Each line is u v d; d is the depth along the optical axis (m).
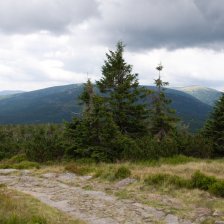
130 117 35.72
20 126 112.75
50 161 30.72
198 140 33.19
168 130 38.88
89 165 27.61
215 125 39.03
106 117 30.58
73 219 10.98
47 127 77.94
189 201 13.66
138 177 18.19
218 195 14.26
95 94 34.75
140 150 28.33
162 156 28.89
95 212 12.41
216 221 10.73
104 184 18.16
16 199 13.04
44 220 9.72
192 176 16.19
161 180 16.80
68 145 31.58
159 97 39.53
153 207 12.98
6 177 21.92
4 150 38.81
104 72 36.78
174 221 11.16
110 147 30.09
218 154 37.72
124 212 12.36
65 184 18.81
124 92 35.56
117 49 36.97
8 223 9.16
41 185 18.61
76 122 33.25
